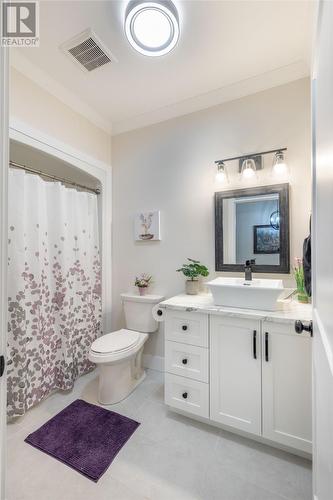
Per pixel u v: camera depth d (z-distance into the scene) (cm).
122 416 171
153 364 236
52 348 197
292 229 177
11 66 167
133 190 246
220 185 203
